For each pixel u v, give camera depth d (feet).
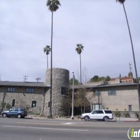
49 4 127.75
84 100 133.28
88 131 41.19
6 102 135.03
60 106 136.05
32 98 138.41
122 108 125.18
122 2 112.88
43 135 35.91
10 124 54.29
